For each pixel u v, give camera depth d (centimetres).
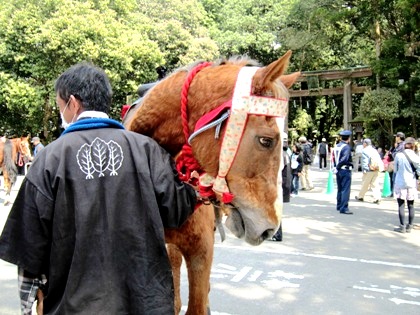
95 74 183
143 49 2138
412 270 584
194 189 191
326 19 2088
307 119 3253
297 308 448
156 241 166
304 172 1532
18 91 1992
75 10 2006
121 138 172
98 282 161
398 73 2006
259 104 172
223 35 2852
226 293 490
